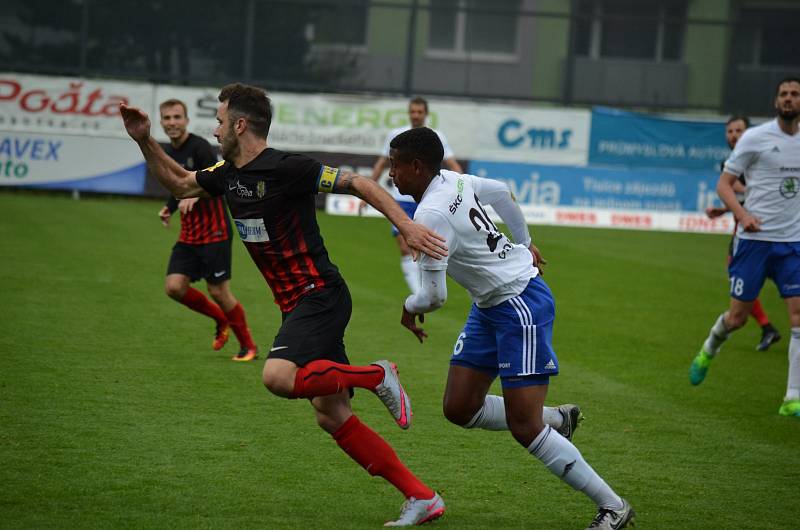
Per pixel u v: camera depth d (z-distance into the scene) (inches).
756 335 1021.2
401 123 2020.2
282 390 429.1
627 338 950.4
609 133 2048.5
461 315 1037.8
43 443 533.0
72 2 2041.1
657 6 2352.4
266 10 2103.8
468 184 462.3
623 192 2060.8
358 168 2018.9
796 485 519.8
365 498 474.0
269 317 969.5
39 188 1971.0
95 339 818.2
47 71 2047.2
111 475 486.9
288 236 441.7
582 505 478.3
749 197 732.7
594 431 618.8
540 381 448.1
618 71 2233.0
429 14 2204.7
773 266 719.7
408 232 420.5
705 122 2053.4
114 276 1149.1
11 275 1112.2
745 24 2219.5
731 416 671.1
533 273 462.9
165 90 1994.3
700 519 462.0
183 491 468.4
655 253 1664.6
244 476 496.7
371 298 1109.1
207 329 891.4
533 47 2235.5
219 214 757.9
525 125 2038.6
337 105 2007.9
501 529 439.2
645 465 550.6
